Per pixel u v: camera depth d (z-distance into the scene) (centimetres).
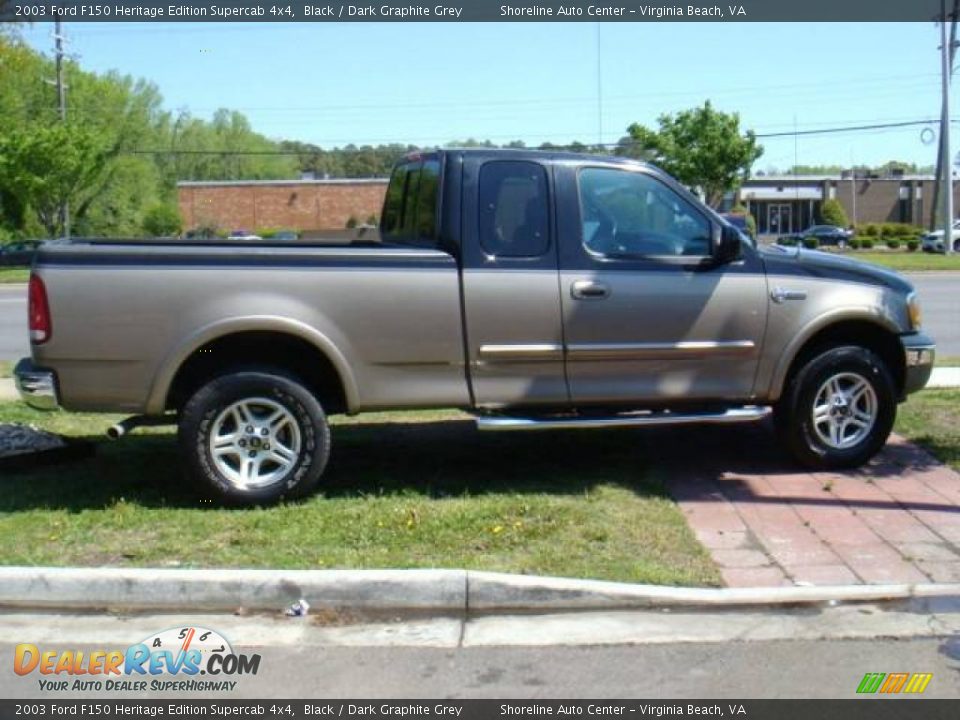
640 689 404
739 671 419
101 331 579
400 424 824
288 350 627
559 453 733
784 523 580
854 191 7850
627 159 639
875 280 675
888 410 676
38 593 486
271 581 482
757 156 4250
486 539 545
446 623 468
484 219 614
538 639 451
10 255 4328
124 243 606
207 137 8038
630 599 480
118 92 5200
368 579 482
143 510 596
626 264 629
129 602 486
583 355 625
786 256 665
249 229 6019
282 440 606
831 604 481
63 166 4156
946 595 486
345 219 6059
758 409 655
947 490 638
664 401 645
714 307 638
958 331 1477
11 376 1091
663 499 616
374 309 600
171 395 621
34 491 641
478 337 611
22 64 3928
